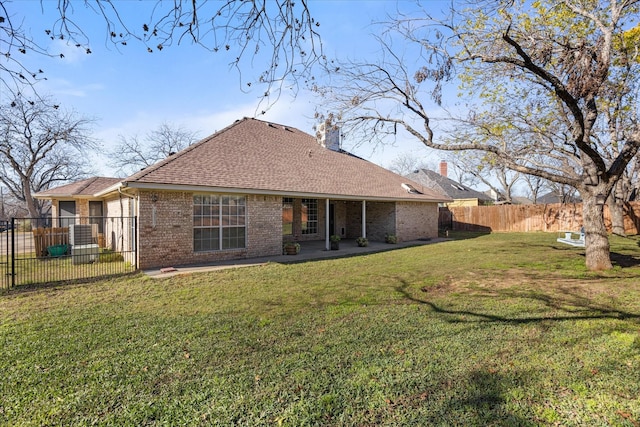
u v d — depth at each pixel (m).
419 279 7.79
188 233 10.08
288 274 8.54
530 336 4.23
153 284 7.46
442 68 6.22
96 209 18.02
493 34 7.41
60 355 3.78
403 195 16.78
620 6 7.25
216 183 10.19
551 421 2.58
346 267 9.55
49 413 2.71
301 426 2.55
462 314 5.13
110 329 4.61
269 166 13.04
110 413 2.71
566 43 6.82
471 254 12.05
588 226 8.80
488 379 3.19
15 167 24.48
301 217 16.97
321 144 18.30
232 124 15.10
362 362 3.54
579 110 6.98
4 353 3.83
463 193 33.44
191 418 2.65
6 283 7.58
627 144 7.85
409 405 2.79
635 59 7.96
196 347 3.98
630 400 2.85
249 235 11.40
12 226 7.38
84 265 10.12
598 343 4.01
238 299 6.15
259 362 3.57
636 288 6.52
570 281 7.32
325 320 4.91
